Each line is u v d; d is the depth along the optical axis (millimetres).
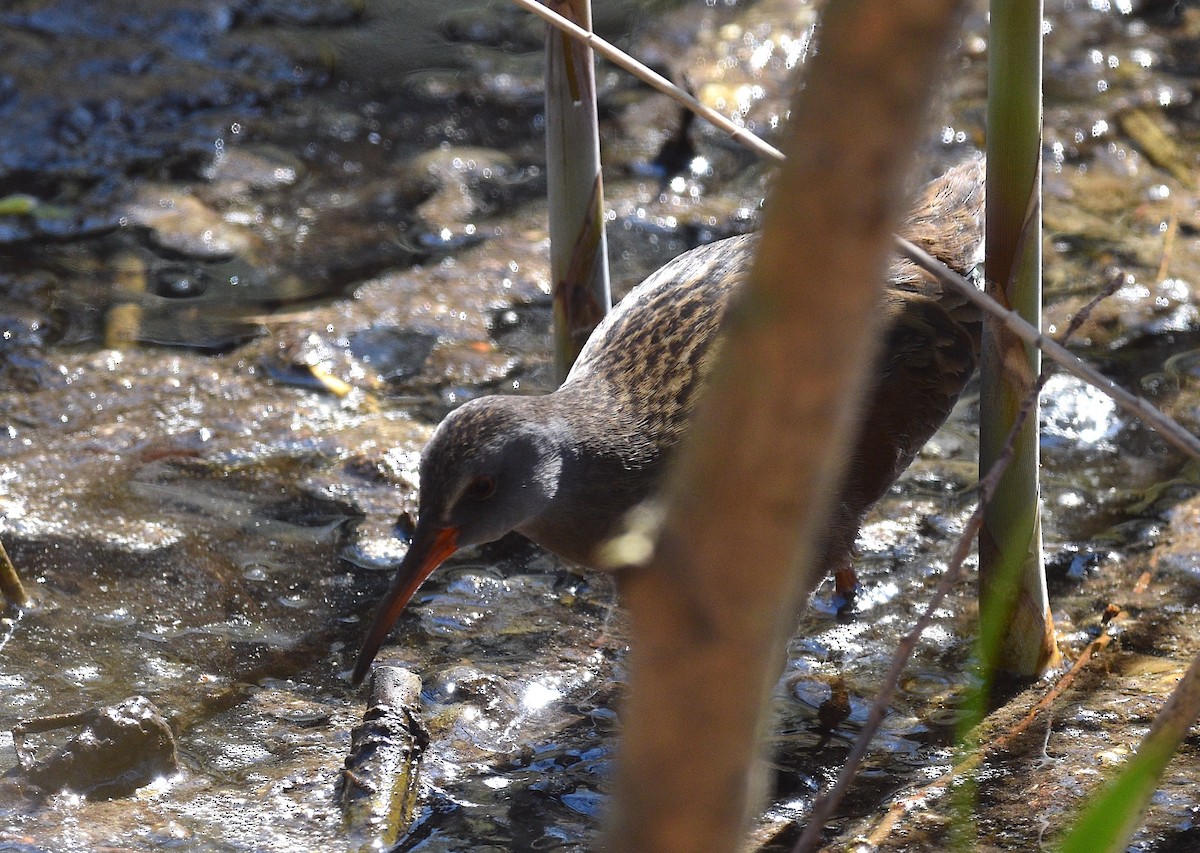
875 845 6086
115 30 13891
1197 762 6473
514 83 13523
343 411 9617
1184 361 9773
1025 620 7066
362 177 12266
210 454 9188
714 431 1063
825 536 7113
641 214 11656
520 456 7016
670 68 13359
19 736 6828
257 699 7273
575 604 8047
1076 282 10656
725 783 1137
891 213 999
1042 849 5961
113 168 12203
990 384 6676
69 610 7852
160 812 6391
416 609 8000
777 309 1026
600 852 1322
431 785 6629
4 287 10781
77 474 8945
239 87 13273
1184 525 8328
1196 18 14180
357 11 14555
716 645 1099
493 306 10711
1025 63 6047
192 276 11016
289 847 6180
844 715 7078
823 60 986
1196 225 11297
